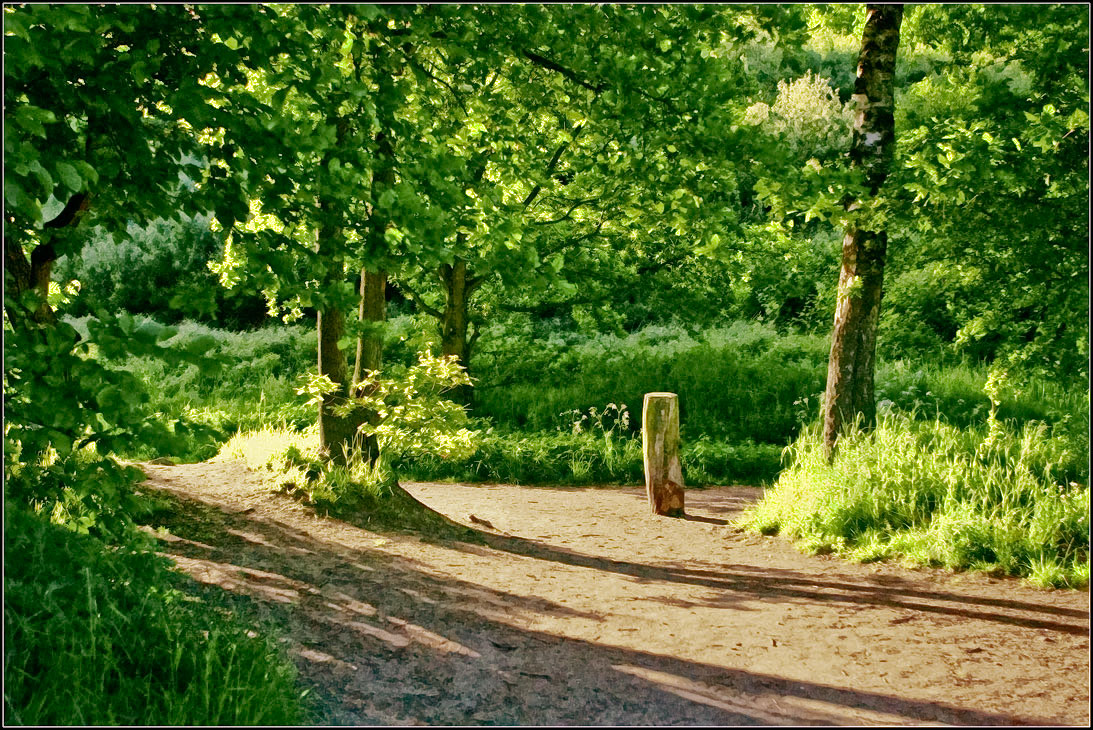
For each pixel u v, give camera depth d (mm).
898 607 5887
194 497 7727
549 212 12742
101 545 4285
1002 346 10633
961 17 9047
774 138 5535
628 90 5441
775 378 16797
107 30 4184
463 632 5172
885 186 8141
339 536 7320
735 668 4695
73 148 3965
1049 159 7562
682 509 9953
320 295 4430
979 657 4848
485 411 16453
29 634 3494
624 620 5574
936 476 7875
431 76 6078
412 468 13219
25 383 3156
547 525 9281
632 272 16344
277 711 3611
